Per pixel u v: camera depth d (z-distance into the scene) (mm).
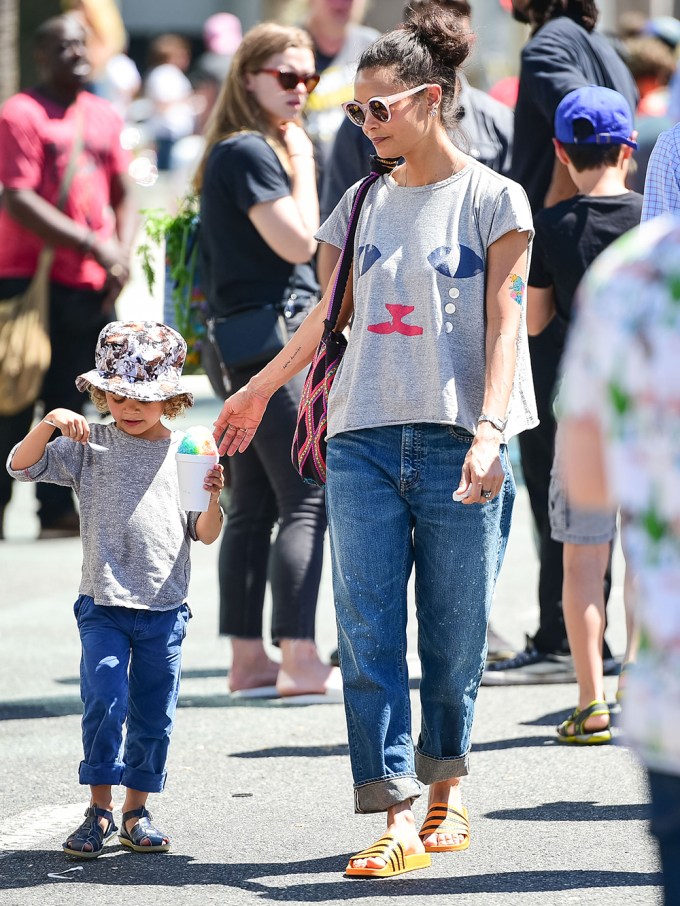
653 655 5297
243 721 12586
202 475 9523
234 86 13250
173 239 13656
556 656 13766
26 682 13930
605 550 11703
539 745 11625
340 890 8664
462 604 8898
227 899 8578
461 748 9188
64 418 9453
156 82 40750
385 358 8859
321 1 17250
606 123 11898
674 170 9906
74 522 21781
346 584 8883
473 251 8805
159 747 9562
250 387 9766
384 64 8781
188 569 9750
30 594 17938
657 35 22953
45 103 20828
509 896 8477
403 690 8922
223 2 65375
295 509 13258
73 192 20766
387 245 8922
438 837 9273
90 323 21188
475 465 8484
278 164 13000
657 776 5414
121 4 65125
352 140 13547
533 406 9055
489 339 8766
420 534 8961
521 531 22109
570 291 11984
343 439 8969
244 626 13477
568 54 13297
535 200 13438
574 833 9547
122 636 9516
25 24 38500
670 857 5418
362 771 8875
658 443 5148
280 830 9812
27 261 20781
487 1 35281
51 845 9633
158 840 9453
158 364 9648
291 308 13188
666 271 5145
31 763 11469
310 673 13289
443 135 8945
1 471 21484
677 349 5090
